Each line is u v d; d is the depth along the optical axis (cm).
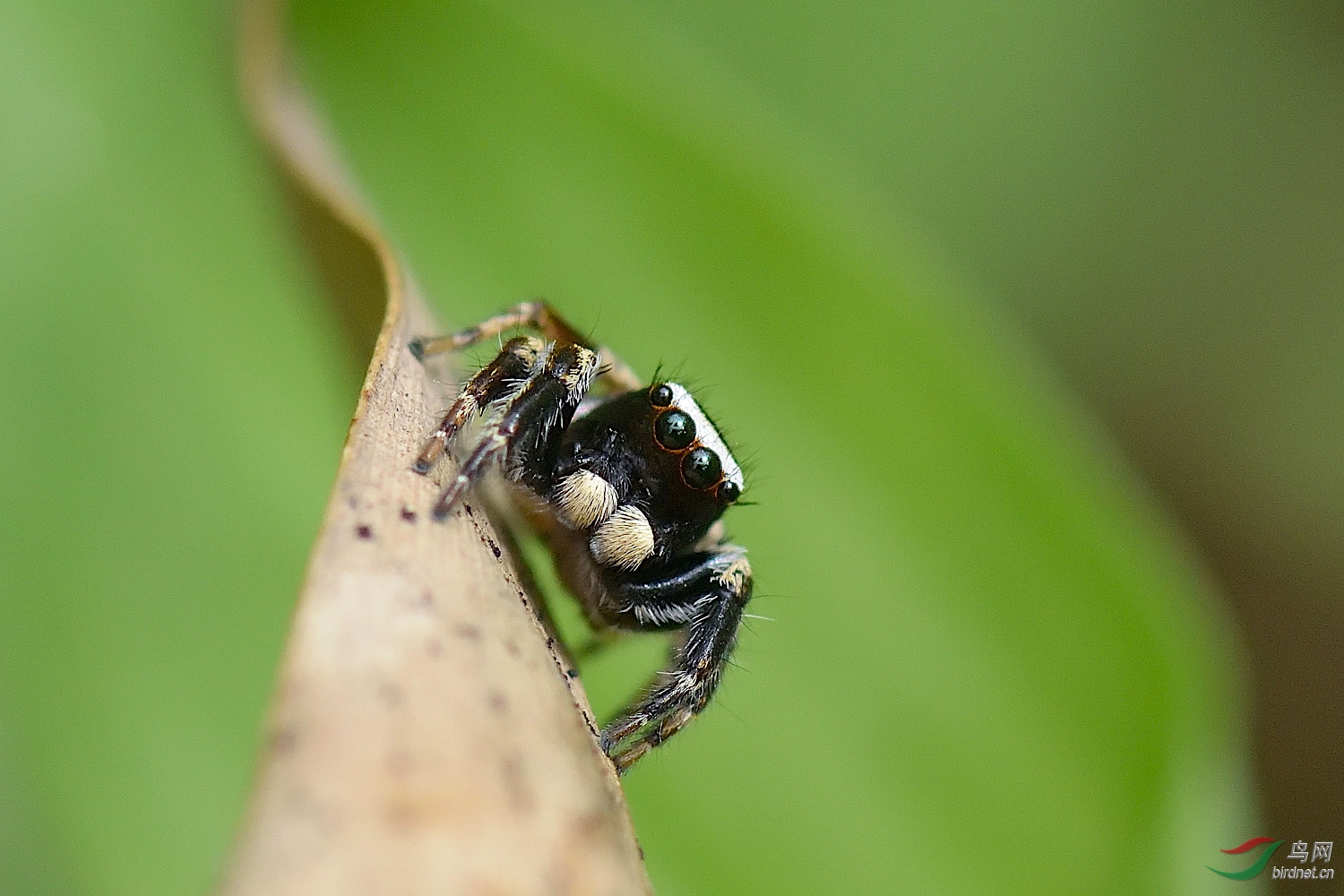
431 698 5
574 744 6
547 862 5
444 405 6
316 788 5
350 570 6
